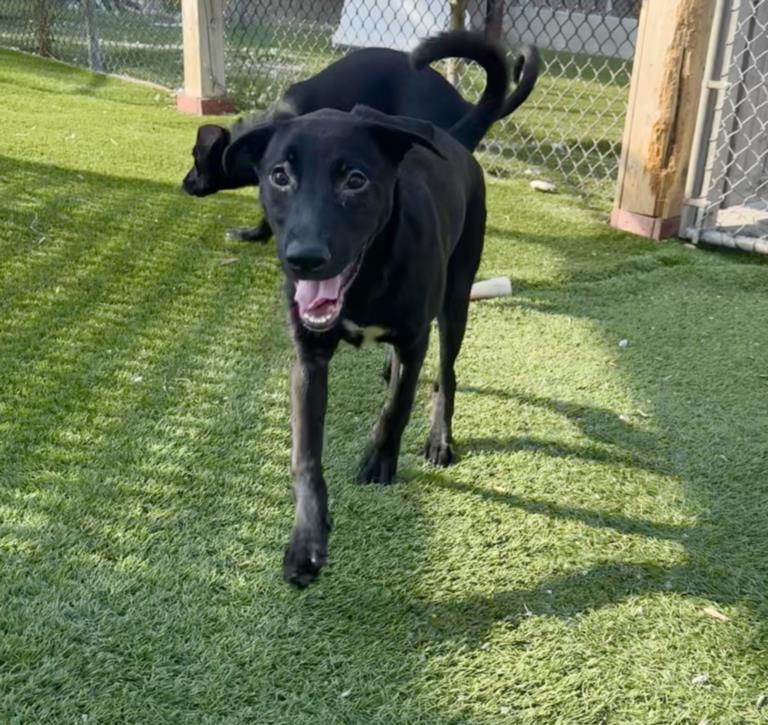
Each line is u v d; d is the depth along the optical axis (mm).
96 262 1421
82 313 1237
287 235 717
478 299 1405
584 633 705
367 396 1082
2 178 1815
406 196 811
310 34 3908
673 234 1749
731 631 715
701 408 1088
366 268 775
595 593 753
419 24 3023
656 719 628
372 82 1515
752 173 1933
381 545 802
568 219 1847
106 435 945
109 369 1088
